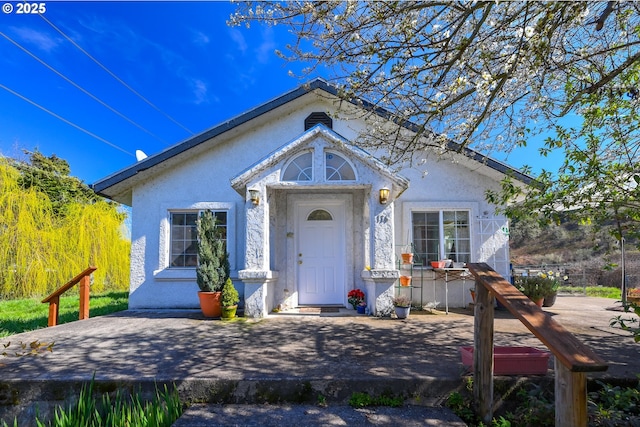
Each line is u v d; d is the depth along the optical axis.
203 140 7.90
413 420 2.99
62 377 3.44
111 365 3.82
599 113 3.35
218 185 8.48
